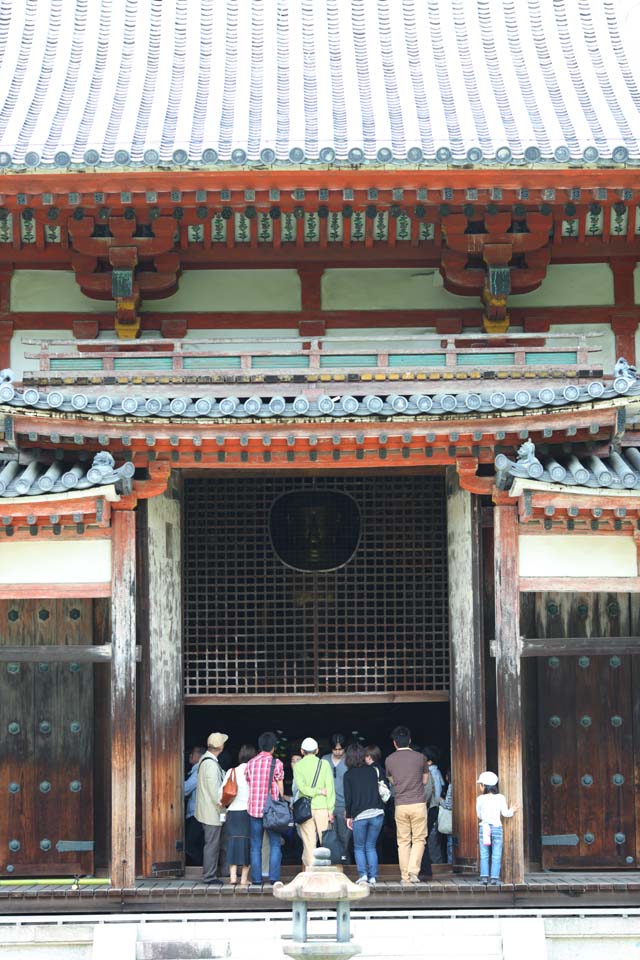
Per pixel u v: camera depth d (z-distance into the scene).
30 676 18.45
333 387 17.92
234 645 19.38
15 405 16.23
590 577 16.59
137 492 17.02
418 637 19.55
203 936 14.93
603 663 18.70
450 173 17.47
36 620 18.23
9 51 21.75
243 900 16.38
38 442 16.86
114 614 16.55
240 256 19.50
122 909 16.30
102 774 18.31
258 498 19.80
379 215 19.27
